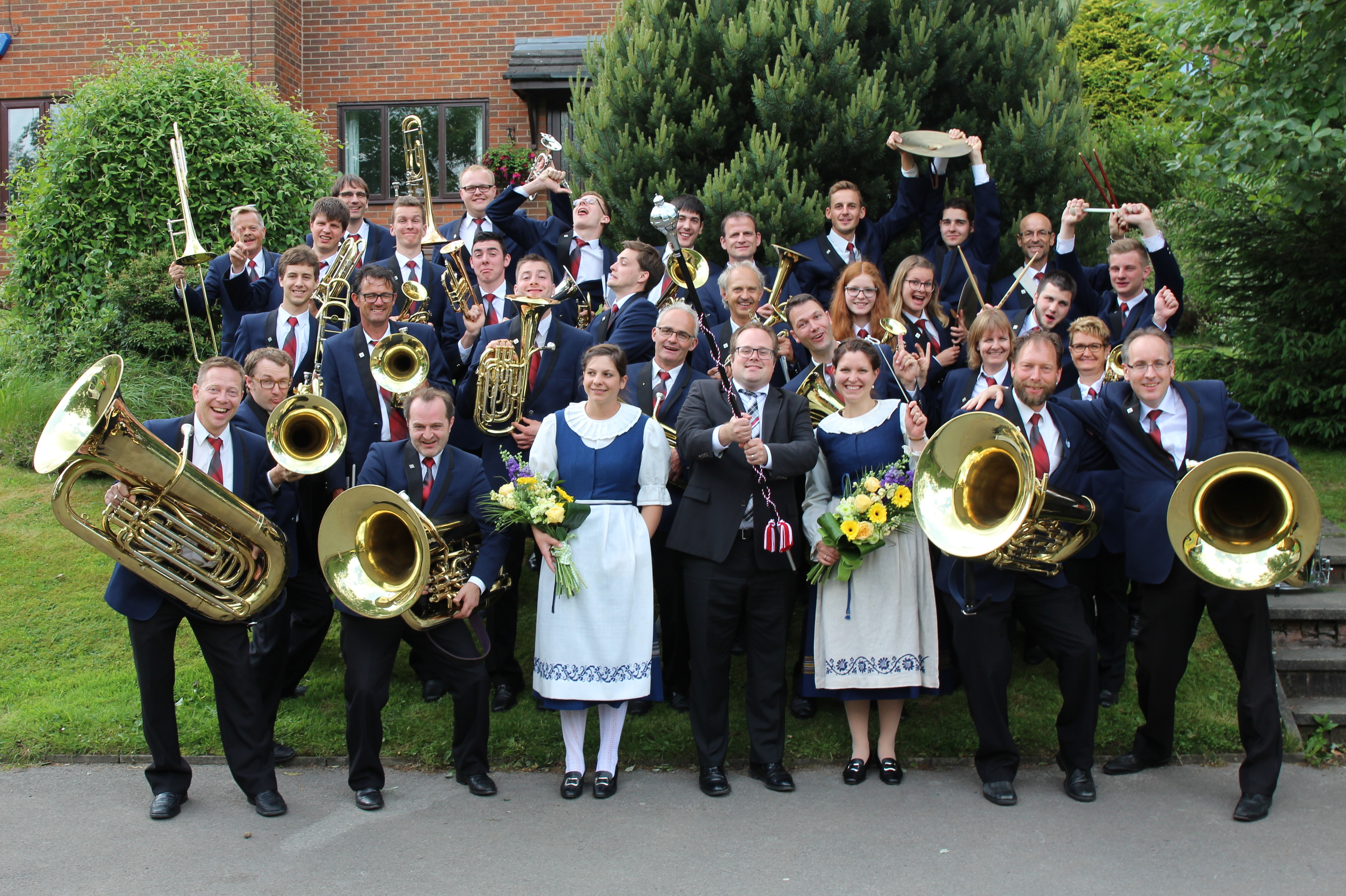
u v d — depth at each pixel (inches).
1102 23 571.8
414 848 156.6
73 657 220.4
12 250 362.9
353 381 201.6
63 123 351.6
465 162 481.4
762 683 179.0
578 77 292.7
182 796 169.5
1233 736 190.9
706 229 257.6
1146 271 224.5
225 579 164.6
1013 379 187.8
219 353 240.1
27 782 179.6
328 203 244.5
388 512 164.4
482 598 176.6
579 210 249.3
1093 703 172.1
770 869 150.1
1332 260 320.8
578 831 161.9
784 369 211.9
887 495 171.9
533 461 179.5
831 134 256.2
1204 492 160.6
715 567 175.6
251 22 455.5
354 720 168.7
